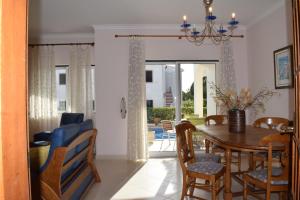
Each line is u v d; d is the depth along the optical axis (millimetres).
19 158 851
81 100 5414
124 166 4453
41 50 5492
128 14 4367
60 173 2312
